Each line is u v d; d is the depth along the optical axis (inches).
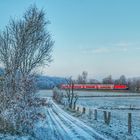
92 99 4901.6
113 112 2346.2
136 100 4729.3
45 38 1331.2
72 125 1200.2
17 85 807.1
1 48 1122.7
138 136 913.5
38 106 816.9
